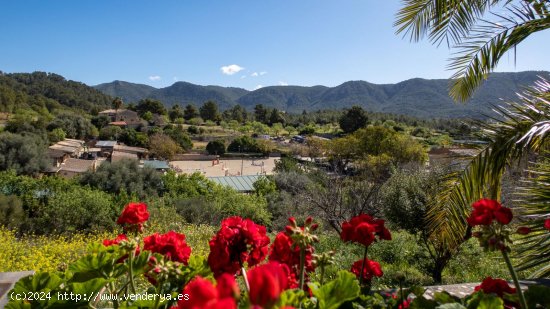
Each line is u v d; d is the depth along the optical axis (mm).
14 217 12516
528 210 3053
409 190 7012
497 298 1229
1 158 32281
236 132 94250
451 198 3471
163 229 11164
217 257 1456
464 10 4273
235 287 551
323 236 9125
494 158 3105
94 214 12180
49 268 5867
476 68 4180
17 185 17469
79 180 19500
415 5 4480
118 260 1717
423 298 1391
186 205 16000
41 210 14359
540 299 1443
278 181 23234
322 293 1304
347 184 9953
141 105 104188
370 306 1536
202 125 102438
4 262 6020
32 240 9141
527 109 3094
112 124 82188
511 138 3023
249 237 1480
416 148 32219
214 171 51094
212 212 16031
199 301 527
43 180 18250
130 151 58375
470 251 7324
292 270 1685
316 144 45594
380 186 8875
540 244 2822
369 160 25188
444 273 7203
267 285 549
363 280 2158
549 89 3176
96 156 54844
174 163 57688
